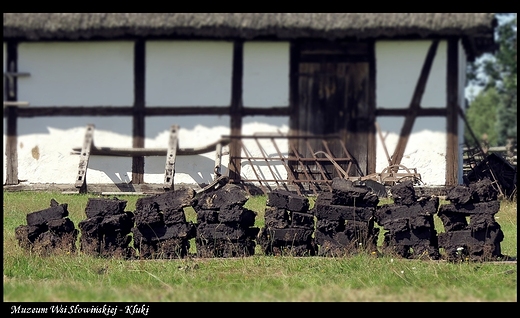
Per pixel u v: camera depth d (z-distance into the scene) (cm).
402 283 3209
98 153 6450
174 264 3569
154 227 3728
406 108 6366
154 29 6081
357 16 5997
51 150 6600
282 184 6347
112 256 3719
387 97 6384
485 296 2931
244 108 6481
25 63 6625
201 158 6475
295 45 6450
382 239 4150
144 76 6556
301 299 2884
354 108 6406
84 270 3491
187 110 6519
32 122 6619
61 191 6481
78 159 6575
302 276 3353
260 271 3444
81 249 3738
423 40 6341
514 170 6412
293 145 6419
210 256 3691
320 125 6425
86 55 6606
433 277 3278
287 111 6450
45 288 3075
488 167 6384
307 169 6359
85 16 6150
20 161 6619
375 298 2911
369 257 3528
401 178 5922
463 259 3562
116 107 6575
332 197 3684
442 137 6325
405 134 6353
